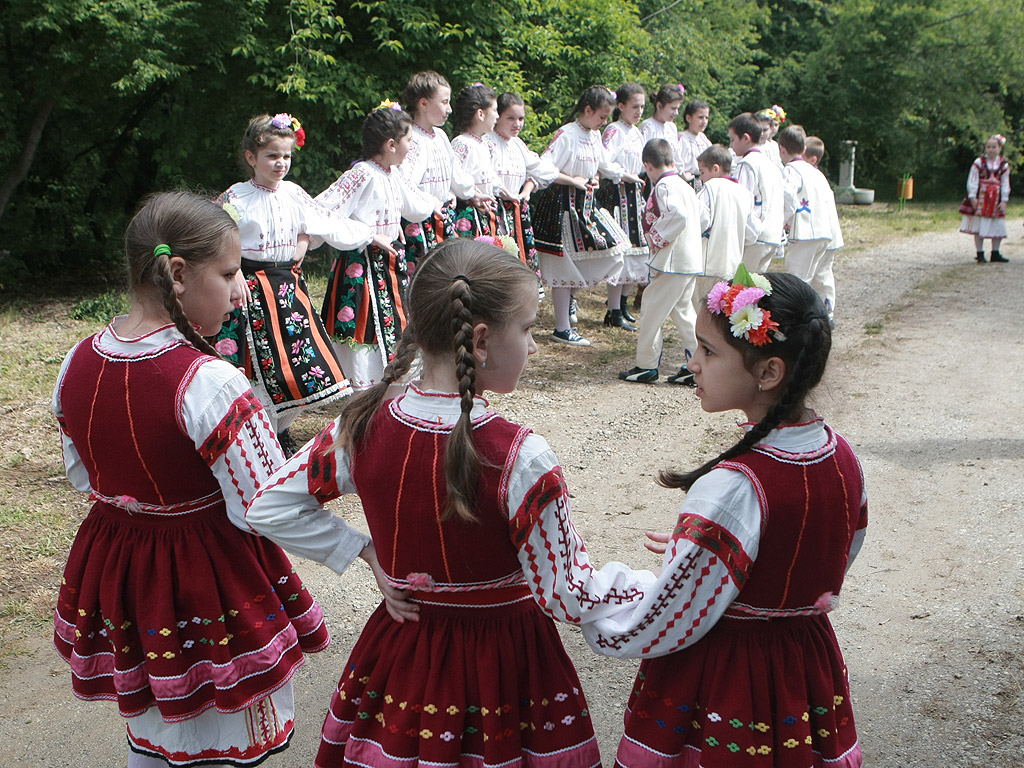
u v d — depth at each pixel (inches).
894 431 212.2
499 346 69.8
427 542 68.8
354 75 369.4
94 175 419.2
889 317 329.7
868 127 750.5
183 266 79.9
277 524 73.1
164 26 329.1
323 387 177.9
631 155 311.3
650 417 223.0
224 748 84.7
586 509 172.6
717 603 68.8
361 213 197.6
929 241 523.5
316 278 368.5
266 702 86.2
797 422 71.4
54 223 405.1
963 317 328.2
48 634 132.3
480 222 258.4
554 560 68.2
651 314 242.2
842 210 685.3
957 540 157.2
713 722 70.2
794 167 290.2
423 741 69.4
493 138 273.7
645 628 69.4
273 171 170.4
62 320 312.5
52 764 107.5
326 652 129.6
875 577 145.8
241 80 378.0
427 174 229.3
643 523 166.4
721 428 214.8
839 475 71.3
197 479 80.5
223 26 343.0
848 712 75.9
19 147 358.6
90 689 84.7
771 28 820.0
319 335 181.0
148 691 83.0
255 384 173.9
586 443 206.1
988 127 742.5
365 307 200.1
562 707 73.0
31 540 156.1
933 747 106.9
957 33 720.3
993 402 232.1
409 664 71.6
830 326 71.3
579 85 433.4
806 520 69.2
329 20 350.3
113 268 403.9
